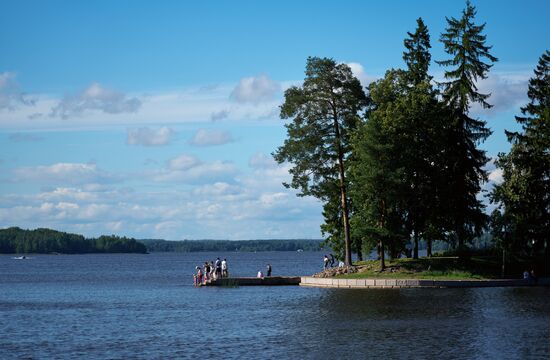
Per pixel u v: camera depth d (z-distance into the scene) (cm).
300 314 4669
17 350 3488
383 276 6875
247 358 3172
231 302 5728
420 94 7250
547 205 7162
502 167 7081
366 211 6969
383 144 6938
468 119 7538
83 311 5369
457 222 7419
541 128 7456
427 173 7275
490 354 3139
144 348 3491
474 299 5291
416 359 3064
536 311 4534
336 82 7400
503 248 6794
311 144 7400
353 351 3275
